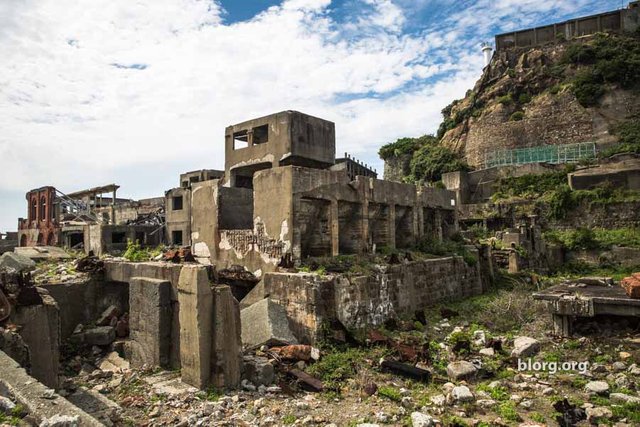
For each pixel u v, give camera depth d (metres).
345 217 14.71
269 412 7.11
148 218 30.08
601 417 6.80
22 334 7.59
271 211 13.12
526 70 46.31
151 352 9.29
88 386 8.41
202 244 15.78
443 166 43.69
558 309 11.06
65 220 34.28
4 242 34.34
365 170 27.98
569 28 47.38
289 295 11.13
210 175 32.06
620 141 37.59
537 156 40.00
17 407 4.64
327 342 10.43
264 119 18.62
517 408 7.41
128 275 11.20
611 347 10.25
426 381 8.71
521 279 21.36
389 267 13.56
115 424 6.57
